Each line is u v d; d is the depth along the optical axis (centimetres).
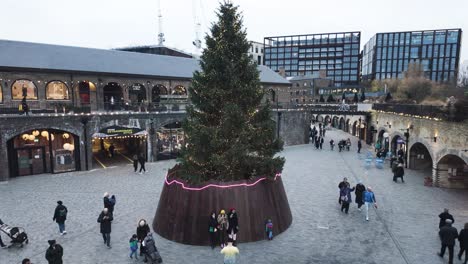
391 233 1377
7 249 1219
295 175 2434
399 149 3045
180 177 1422
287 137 4006
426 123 2302
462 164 2069
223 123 1308
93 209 1658
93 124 2591
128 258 1160
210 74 1329
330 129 6806
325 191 2003
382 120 3606
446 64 14488
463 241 1110
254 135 1365
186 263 1129
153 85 3406
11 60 2673
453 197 1889
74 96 2938
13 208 1666
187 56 5656
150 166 2742
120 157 3130
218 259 1159
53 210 1639
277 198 1419
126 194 1916
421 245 1269
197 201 1289
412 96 5606
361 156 3325
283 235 1359
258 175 1416
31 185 2122
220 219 1229
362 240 1311
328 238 1329
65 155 2516
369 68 17162
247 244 1276
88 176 2375
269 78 4453
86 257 1162
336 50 13638
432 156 2170
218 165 1325
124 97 3228
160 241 1307
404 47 15050
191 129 1344
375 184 2184
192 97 1386
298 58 14162
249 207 1306
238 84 1327
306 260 1150
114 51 3638
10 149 2348
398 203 1772
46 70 2731
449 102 2050
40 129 2431
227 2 1358
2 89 2592
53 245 980
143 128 2856
